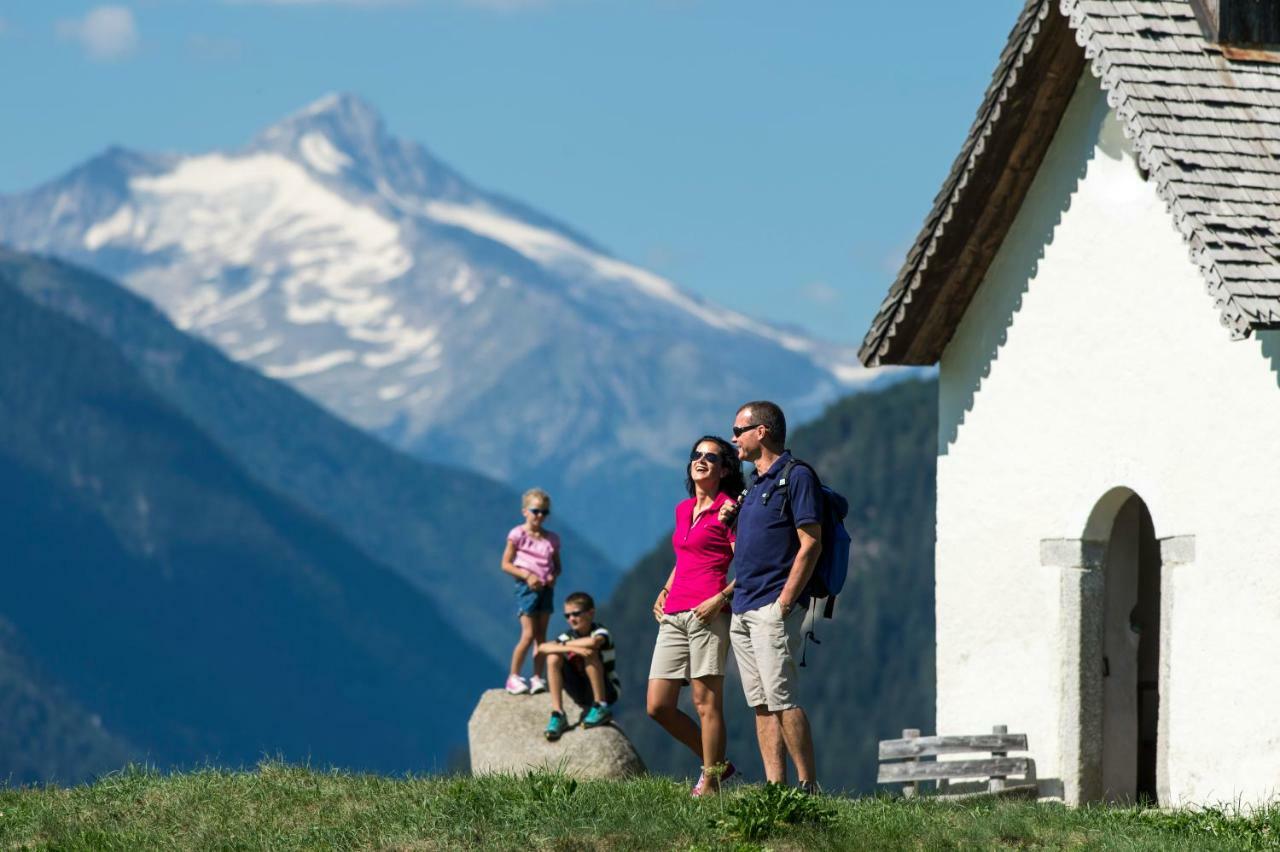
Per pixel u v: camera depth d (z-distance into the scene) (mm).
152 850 23547
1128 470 33250
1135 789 35156
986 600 36344
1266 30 33438
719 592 27031
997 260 36375
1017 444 35844
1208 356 31703
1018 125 34844
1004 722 35844
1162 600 32344
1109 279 33812
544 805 24281
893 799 27734
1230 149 31531
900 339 37438
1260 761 30312
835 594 25781
